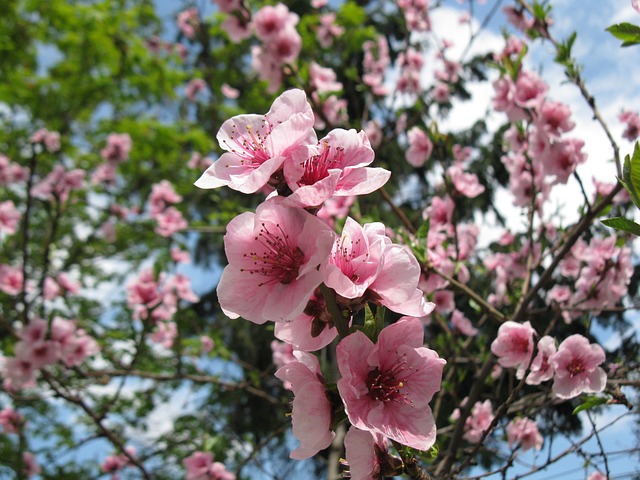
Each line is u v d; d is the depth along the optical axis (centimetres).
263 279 126
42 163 929
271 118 133
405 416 124
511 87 314
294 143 120
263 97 1044
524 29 389
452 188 338
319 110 421
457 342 374
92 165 983
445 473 262
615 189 262
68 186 542
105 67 1056
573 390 222
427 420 124
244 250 127
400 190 874
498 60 368
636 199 130
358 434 123
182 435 712
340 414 124
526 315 306
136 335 473
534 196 312
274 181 124
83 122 1095
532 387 392
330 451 366
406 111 718
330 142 130
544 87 308
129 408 761
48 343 430
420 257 271
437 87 597
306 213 121
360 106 874
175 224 643
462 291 280
